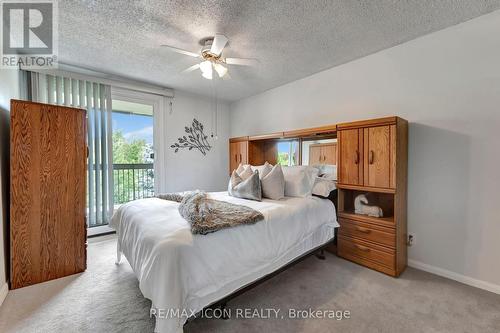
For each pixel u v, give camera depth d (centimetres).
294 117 362
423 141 234
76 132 229
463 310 171
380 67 263
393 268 219
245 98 455
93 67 308
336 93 306
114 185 360
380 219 233
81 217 230
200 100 448
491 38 195
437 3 182
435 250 228
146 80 359
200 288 139
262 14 195
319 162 325
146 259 145
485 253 200
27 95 282
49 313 166
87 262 250
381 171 227
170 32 223
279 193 265
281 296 188
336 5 184
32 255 206
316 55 273
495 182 195
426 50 230
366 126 237
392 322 158
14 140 198
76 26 213
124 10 190
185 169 430
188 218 170
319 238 244
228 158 493
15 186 199
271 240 187
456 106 214
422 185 235
